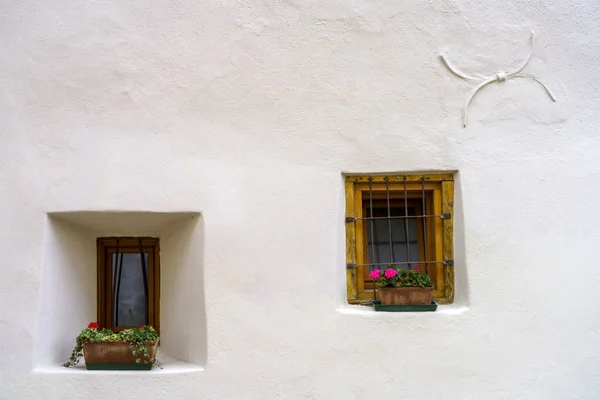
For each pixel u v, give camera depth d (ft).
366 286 12.49
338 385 11.50
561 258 11.81
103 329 12.08
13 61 11.86
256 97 11.94
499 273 11.75
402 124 12.00
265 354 11.57
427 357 11.53
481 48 12.10
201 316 11.75
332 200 11.86
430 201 12.60
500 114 12.06
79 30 11.91
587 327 11.69
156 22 11.94
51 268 11.87
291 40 11.99
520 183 11.94
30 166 11.76
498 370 11.56
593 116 12.13
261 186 11.85
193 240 12.00
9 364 11.38
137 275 13.58
